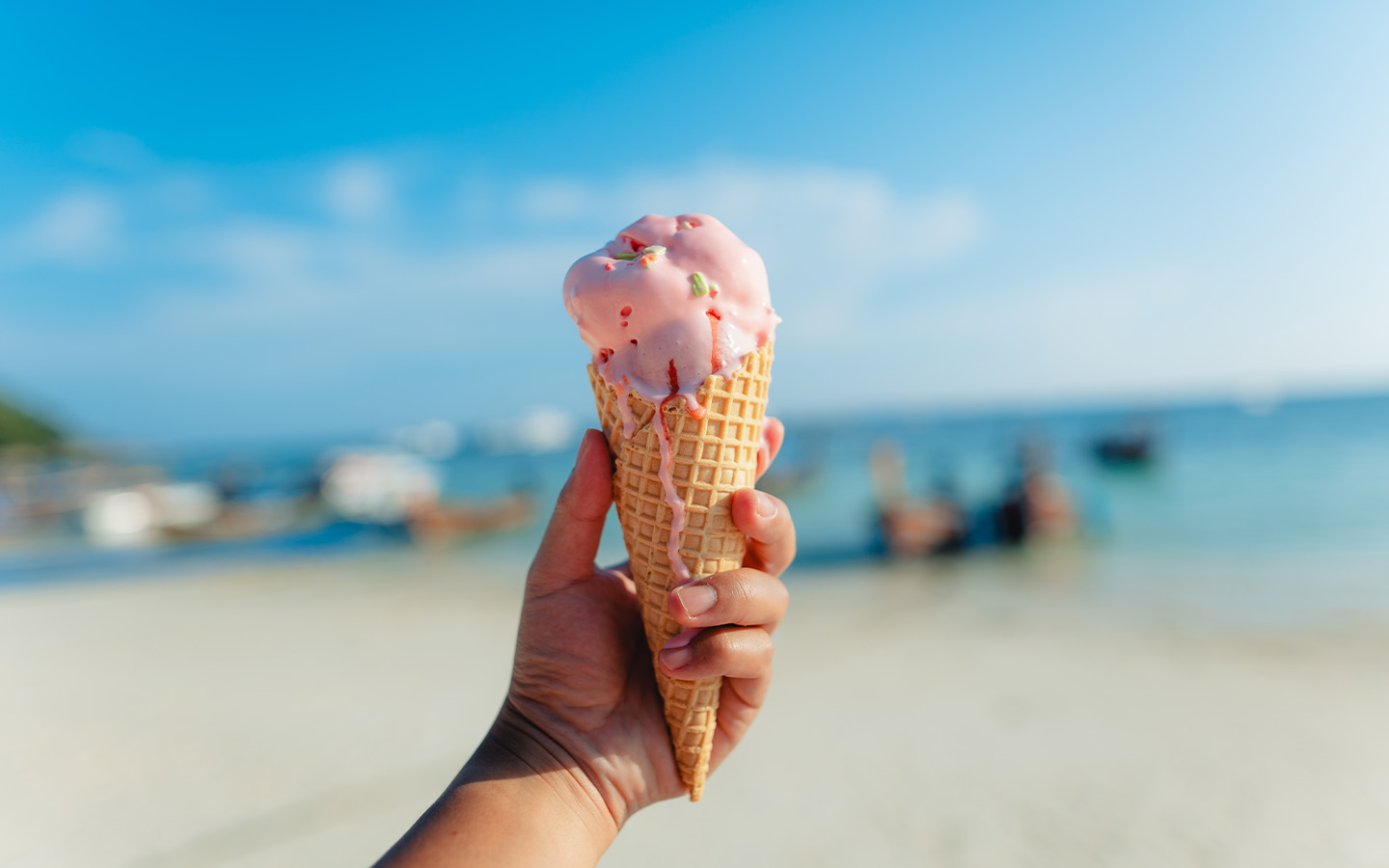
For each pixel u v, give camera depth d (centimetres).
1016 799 407
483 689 586
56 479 3344
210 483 2461
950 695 562
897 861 351
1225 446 2795
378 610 903
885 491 1488
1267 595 845
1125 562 1066
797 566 1172
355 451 7681
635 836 377
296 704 561
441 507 1575
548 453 6178
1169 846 360
